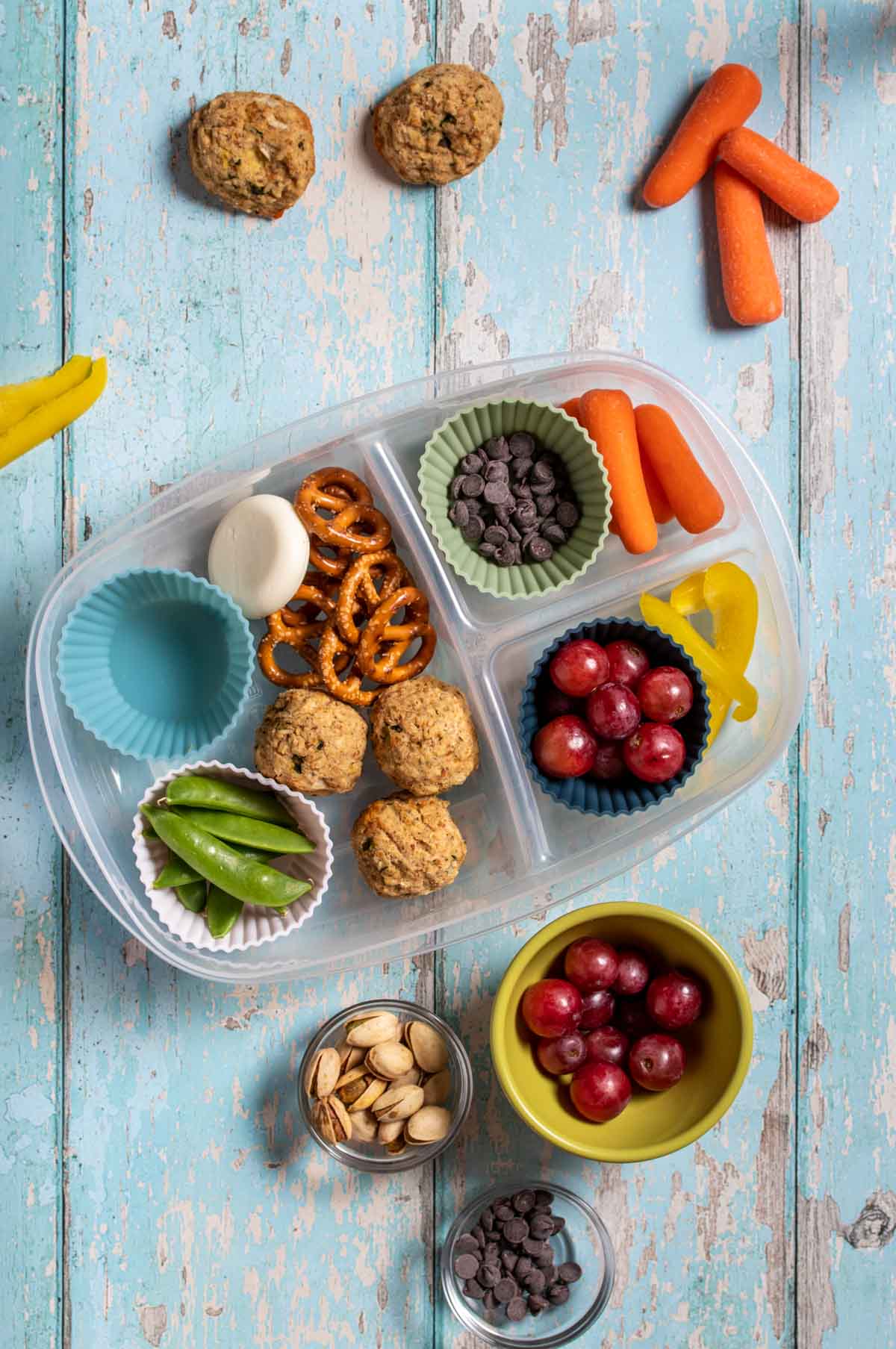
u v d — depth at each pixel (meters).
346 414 1.27
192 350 1.30
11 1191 1.30
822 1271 1.37
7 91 1.29
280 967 1.22
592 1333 1.35
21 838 1.30
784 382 1.36
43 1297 1.30
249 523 1.17
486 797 1.30
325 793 1.22
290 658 1.29
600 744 1.22
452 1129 1.24
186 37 1.30
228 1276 1.32
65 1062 1.30
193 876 1.17
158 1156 1.31
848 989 1.38
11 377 1.29
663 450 1.23
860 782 1.38
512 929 1.33
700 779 1.30
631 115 1.34
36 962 1.30
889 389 1.38
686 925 1.20
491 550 1.24
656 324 1.35
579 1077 1.23
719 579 1.25
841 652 1.38
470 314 1.33
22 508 1.29
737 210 1.31
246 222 1.31
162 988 1.32
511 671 1.31
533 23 1.33
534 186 1.34
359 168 1.32
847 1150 1.38
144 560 1.23
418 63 1.32
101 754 1.24
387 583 1.22
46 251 1.29
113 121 1.29
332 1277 1.33
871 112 1.37
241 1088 1.32
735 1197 1.36
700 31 1.35
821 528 1.37
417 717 1.19
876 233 1.37
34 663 1.18
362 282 1.32
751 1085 1.37
